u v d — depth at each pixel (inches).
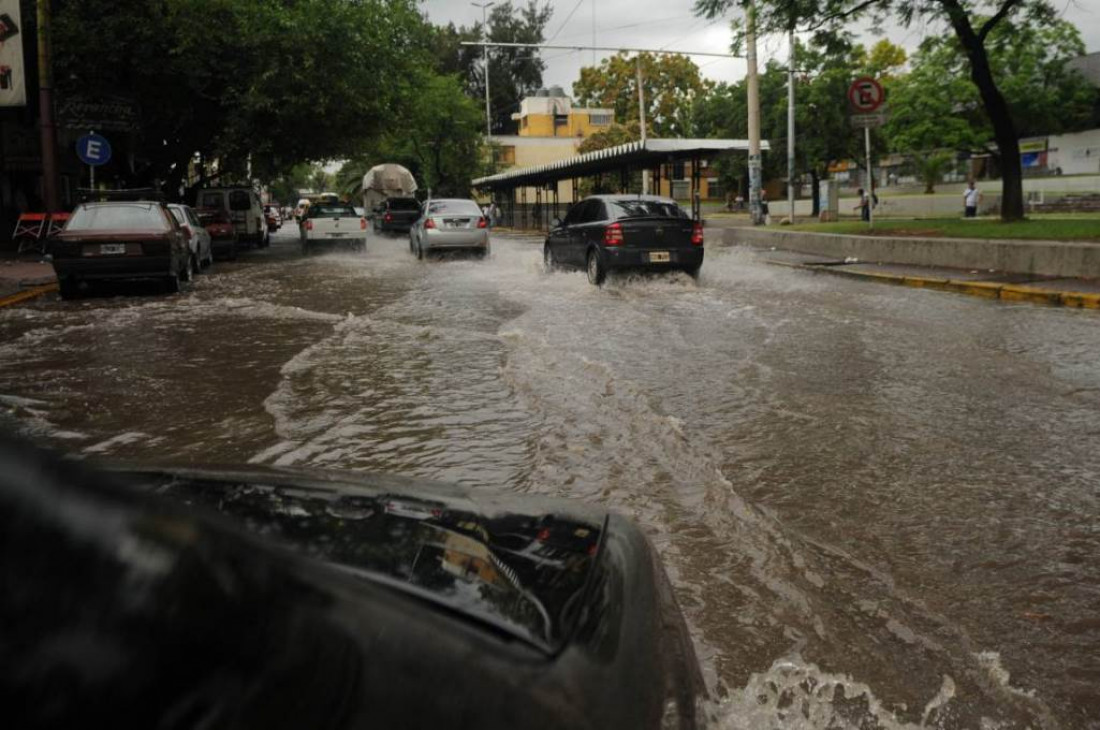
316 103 1020.5
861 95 677.9
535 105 2829.7
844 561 142.9
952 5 690.2
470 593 52.0
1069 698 104.4
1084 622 122.2
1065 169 1626.5
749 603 128.3
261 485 71.0
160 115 1057.5
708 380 277.1
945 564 141.4
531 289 556.4
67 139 1113.4
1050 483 178.7
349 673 35.4
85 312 481.7
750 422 226.8
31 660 25.0
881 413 234.8
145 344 365.1
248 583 33.2
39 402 255.3
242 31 971.3
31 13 911.0
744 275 633.6
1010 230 666.2
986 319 399.5
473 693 39.9
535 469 189.5
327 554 55.6
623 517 80.1
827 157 1943.9
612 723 45.6
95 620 26.7
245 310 480.7
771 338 354.6
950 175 1883.6
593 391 262.4
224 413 243.1
